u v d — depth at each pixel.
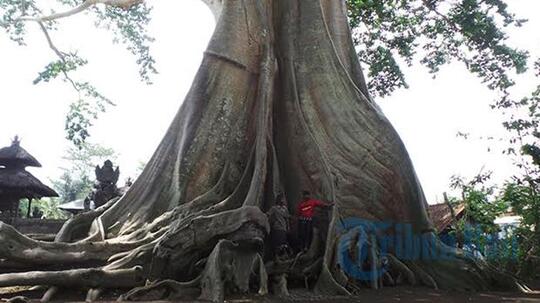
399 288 9.93
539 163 12.77
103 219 10.16
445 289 10.21
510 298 8.96
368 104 12.05
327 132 11.73
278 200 10.26
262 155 10.66
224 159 10.92
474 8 18.30
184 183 10.38
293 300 8.01
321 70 12.16
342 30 13.56
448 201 14.17
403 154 11.52
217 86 11.45
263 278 8.37
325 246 9.52
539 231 12.47
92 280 7.78
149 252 8.55
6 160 25.52
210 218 8.62
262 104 11.40
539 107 13.44
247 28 12.24
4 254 8.23
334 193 10.47
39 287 8.01
